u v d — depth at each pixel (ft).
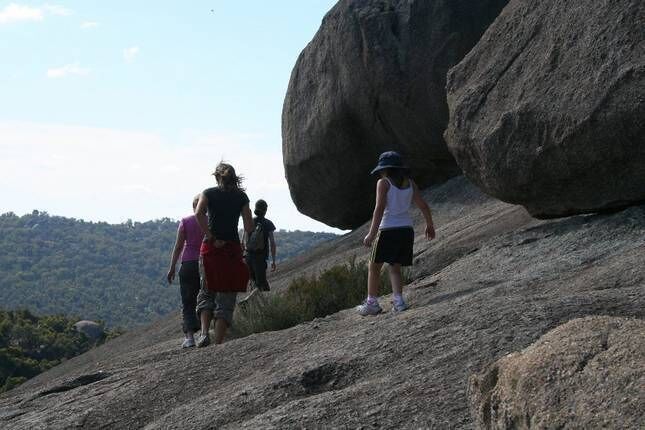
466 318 20.45
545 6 32.12
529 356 11.68
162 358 30.19
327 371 19.90
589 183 29.53
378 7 57.06
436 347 19.31
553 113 29.53
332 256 55.01
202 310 30.37
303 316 33.37
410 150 58.34
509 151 31.12
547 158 29.94
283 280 52.65
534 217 32.96
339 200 65.10
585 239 28.48
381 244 25.85
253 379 21.65
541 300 20.53
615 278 22.45
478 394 12.48
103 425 21.85
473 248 35.83
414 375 18.01
